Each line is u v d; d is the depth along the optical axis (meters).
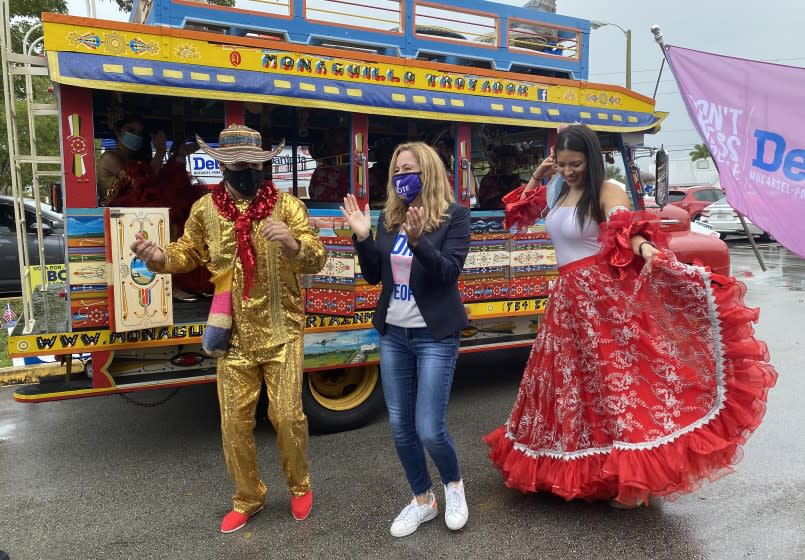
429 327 2.82
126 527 3.22
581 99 5.22
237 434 3.07
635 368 3.07
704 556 2.87
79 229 3.54
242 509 3.21
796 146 5.79
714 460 3.04
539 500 3.43
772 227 5.80
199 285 4.67
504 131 5.93
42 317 4.09
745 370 3.02
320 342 4.27
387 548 2.97
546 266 5.15
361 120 4.39
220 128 6.26
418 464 3.09
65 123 3.49
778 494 3.45
